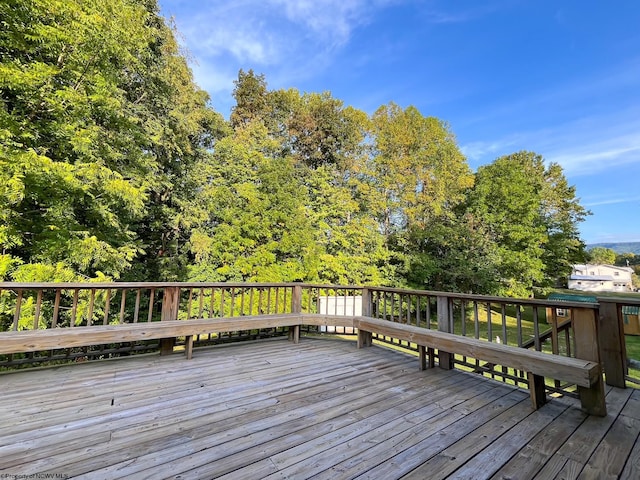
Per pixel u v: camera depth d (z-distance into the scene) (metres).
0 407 2.24
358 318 4.27
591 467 1.66
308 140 13.37
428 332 3.30
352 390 2.74
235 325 3.86
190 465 1.60
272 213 9.20
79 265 5.93
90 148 5.78
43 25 4.49
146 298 8.88
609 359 2.91
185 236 10.19
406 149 13.46
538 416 2.28
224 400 2.46
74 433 1.90
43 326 5.52
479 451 1.80
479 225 13.73
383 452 1.77
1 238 4.55
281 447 1.80
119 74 6.43
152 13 8.05
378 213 13.04
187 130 9.14
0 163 4.16
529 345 3.54
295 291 4.81
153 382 2.83
